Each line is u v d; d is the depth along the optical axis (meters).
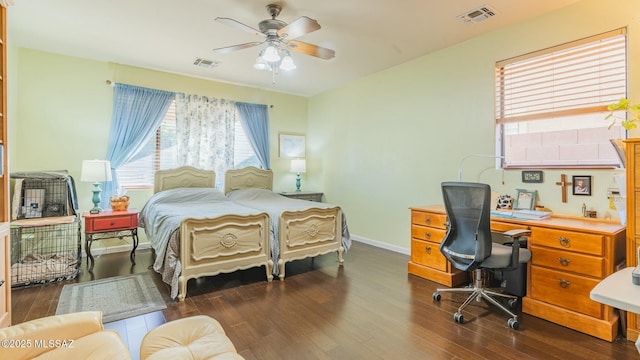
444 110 3.67
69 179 3.49
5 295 2.09
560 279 2.28
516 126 3.14
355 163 4.96
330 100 5.46
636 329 2.02
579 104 2.71
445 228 3.04
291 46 2.81
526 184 2.99
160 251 2.78
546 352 1.93
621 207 2.28
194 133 4.72
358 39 3.37
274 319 2.35
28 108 3.67
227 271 2.92
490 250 2.29
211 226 2.84
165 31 3.20
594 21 2.57
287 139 5.76
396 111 4.26
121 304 2.57
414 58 3.97
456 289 2.65
